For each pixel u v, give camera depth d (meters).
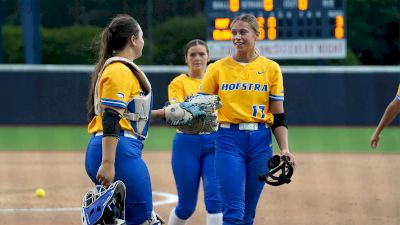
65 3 83.62
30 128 63.62
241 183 19.44
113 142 15.79
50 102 65.31
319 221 26.78
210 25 65.25
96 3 83.81
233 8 65.06
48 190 33.81
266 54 65.88
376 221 26.83
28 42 68.31
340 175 38.44
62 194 32.75
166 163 42.88
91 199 16.16
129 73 16.23
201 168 22.53
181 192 22.69
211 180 21.88
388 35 80.62
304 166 41.81
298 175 38.16
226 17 65.12
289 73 65.44
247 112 19.59
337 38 65.62
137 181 16.27
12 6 92.19
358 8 80.62
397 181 36.59
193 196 22.75
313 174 38.62
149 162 43.28
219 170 19.58
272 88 19.75
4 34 90.00
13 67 65.06
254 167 19.75
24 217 27.67
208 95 18.69
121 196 15.68
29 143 54.06
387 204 30.31
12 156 46.62
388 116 21.84
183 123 17.53
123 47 16.86
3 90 65.19
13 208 29.50
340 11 65.38
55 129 62.78
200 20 85.44
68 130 61.97
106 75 16.03
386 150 50.56
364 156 46.88
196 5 85.69
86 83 65.06
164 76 65.31
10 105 65.19
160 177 37.38
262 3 65.25
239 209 19.36
